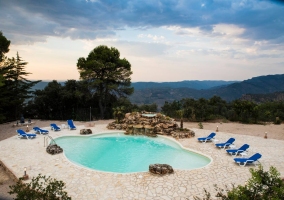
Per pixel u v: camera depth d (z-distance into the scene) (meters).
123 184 11.39
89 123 29.27
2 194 10.79
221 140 20.97
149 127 24.23
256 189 6.69
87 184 11.35
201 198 10.01
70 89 34.84
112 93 35.38
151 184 11.41
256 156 14.08
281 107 37.06
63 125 26.28
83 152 18.44
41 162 14.45
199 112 33.31
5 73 29.86
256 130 26.12
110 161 16.50
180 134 22.05
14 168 13.41
